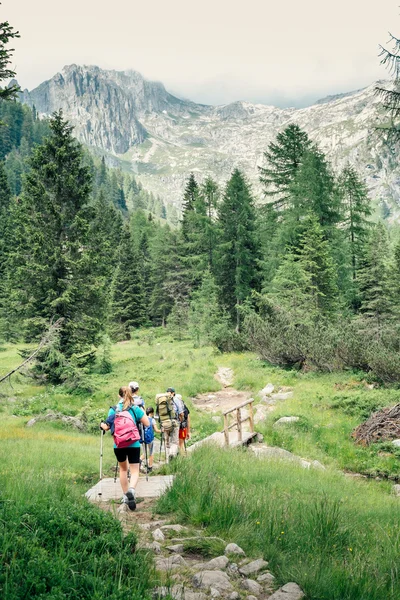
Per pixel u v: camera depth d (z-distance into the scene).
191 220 55.28
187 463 10.17
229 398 24.59
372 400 19.25
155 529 6.80
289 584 4.94
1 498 6.11
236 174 47.84
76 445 14.69
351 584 4.80
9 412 22.33
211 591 4.69
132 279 65.75
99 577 4.19
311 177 42.56
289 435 17.11
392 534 6.88
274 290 40.22
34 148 29.58
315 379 24.78
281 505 7.58
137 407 8.40
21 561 4.23
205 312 42.69
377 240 46.50
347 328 29.31
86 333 29.50
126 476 8.00
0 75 14.20
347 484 11.94
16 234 29.02
